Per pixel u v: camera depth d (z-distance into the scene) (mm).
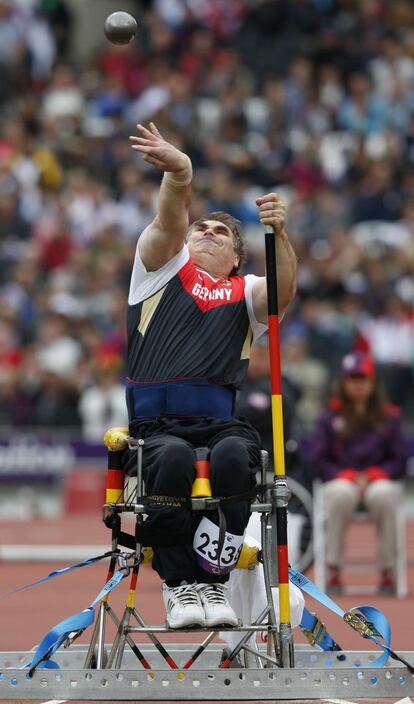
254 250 72250
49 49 100500
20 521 69188
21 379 71875
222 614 21344
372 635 22609
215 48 98188
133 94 93938
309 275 72938
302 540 38719
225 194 78875
